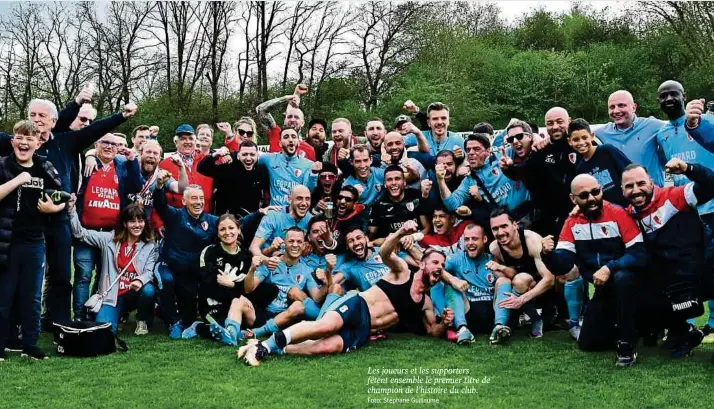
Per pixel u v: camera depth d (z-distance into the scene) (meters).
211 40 35.72
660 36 38.66
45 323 7.15
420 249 7.21
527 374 5.36
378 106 35.59
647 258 5.62
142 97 36.28
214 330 6.44
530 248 6.49
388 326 6.59
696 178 5.34
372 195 7.53
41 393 4.93
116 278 6.89
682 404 4.61
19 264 5.85
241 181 7.84
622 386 5.02
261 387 5.05
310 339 5.94
